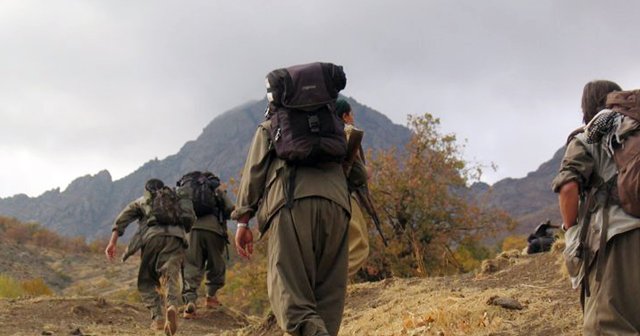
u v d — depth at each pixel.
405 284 9.53
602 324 4.12
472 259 26.06
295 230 4.76
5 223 95.44
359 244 6.36
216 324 10.91
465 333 6.32
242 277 25.36
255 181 4.91
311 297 4.75
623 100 4.22
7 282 19.58
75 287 65.94
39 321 9.71
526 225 131.75
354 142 5.18
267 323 8.09
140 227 9.43
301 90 4.77
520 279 8.24
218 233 11.16
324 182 4.83
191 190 11.04
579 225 4.29
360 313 8.41
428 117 27.56
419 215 25.39
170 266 9.12
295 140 4.72
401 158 27.16
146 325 10.34
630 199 4.07
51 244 94.00
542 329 6.10
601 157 4.25
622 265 4.10
